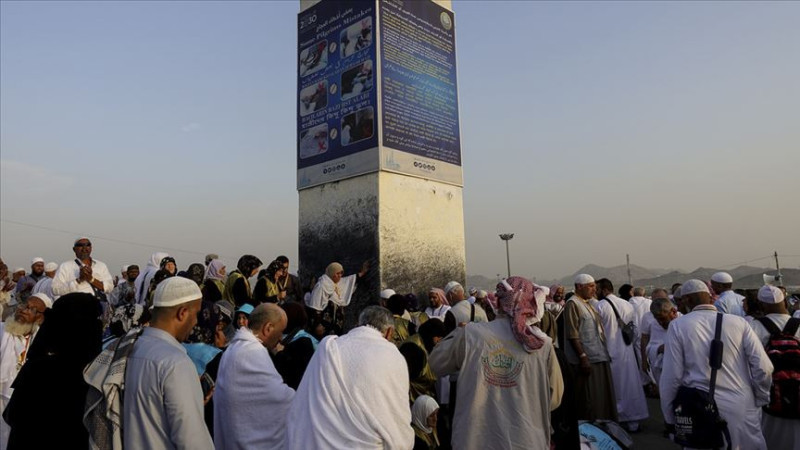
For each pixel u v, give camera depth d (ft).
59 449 8.83
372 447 8.65
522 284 12.09
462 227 38.93
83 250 25.23
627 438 16.92
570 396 13.35
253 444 10.65
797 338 15.43
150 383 8.53
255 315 12.34
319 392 9.11
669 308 21.71
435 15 38.88
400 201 34.50
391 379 9.14
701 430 13.23
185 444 8.34
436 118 37.73
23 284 31.81
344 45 36.22
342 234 35.06
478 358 11.63
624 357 24.09
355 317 33.40
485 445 11.23
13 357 16.98
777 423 15.28
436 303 28.25
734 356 13.69
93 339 9.64
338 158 35.70
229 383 11.09
